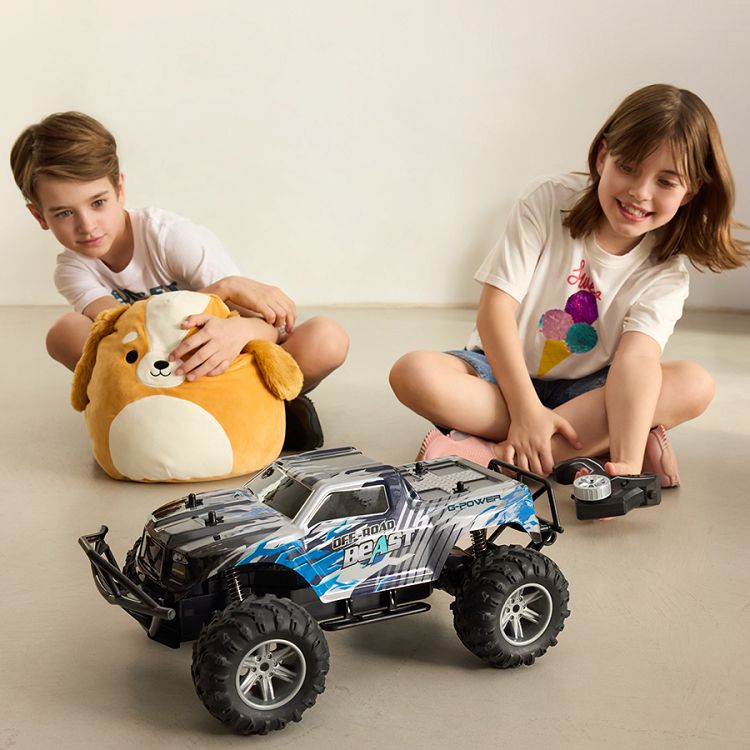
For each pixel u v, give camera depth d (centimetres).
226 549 112
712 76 369
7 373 286
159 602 116
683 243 195
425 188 393
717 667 124
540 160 388
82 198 202
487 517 126
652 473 181
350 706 115
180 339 190
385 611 123
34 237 393
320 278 402
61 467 203
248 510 122
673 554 158
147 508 179
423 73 383
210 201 394
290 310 213
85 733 110
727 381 271
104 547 121
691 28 368
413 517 122
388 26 380
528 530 129
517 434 186
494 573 119
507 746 107
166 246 219
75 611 140
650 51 372
